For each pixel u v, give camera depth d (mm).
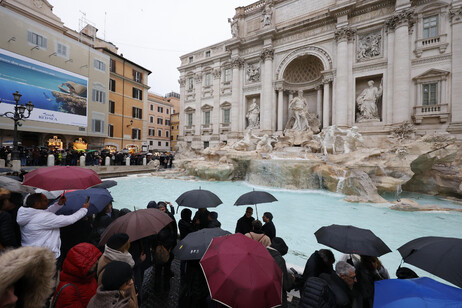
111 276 1866
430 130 20031
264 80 29141
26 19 23578
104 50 33438
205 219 4973
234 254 2309
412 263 2533
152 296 3816
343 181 14062
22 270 1286
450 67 19422
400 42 20797
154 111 55781
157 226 3322
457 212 10125
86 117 29344
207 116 36469
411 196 14414
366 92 22859
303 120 25781
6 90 22047
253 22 31500
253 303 1913
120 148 35719
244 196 5293
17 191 4047
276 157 19875
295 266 4645
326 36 25156
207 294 2891
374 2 22203
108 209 5133
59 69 26422
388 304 1916
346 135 18391
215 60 35031
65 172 3723
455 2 19344
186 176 21766
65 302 2096
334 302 2344
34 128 24078
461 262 2260
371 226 8328
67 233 3910
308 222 8875
